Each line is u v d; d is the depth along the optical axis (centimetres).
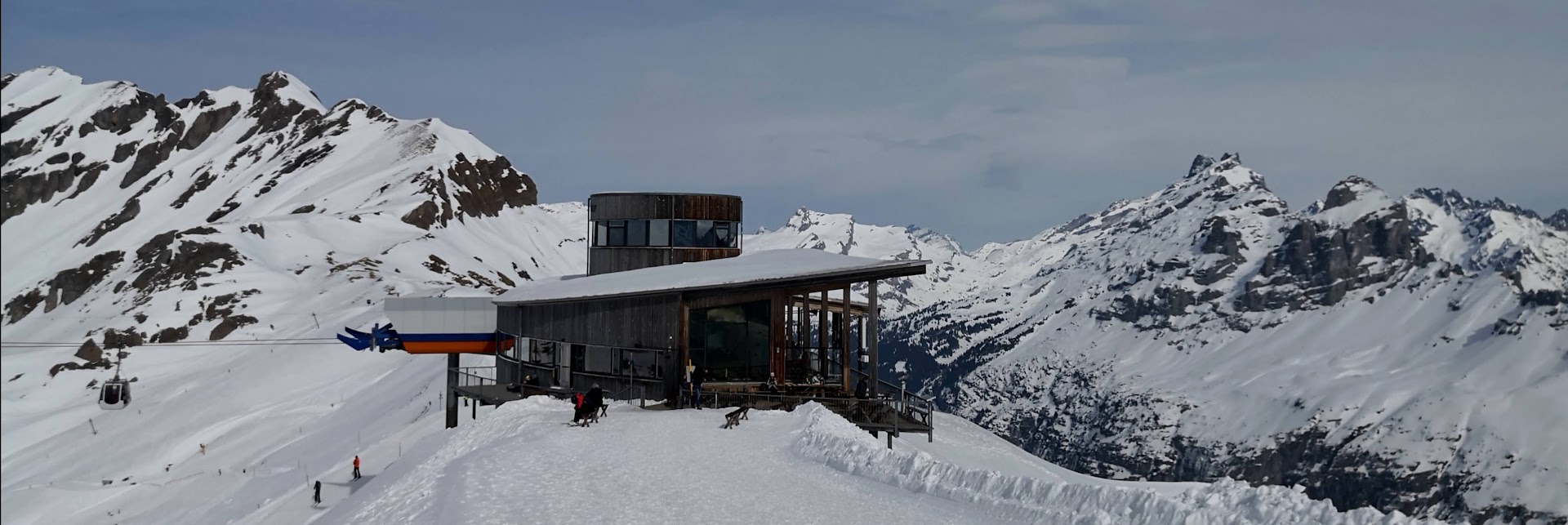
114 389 14812
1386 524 2017
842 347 5731
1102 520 2328
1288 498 2183
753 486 3038
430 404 9294
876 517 2612
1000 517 2552
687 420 4456
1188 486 3709
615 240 9631
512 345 7044
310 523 3956
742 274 5722
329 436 10131
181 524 8025
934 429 5750
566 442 3872
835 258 6359
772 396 5162
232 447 11794
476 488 3061
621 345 5806
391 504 3403
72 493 10600
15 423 16438
